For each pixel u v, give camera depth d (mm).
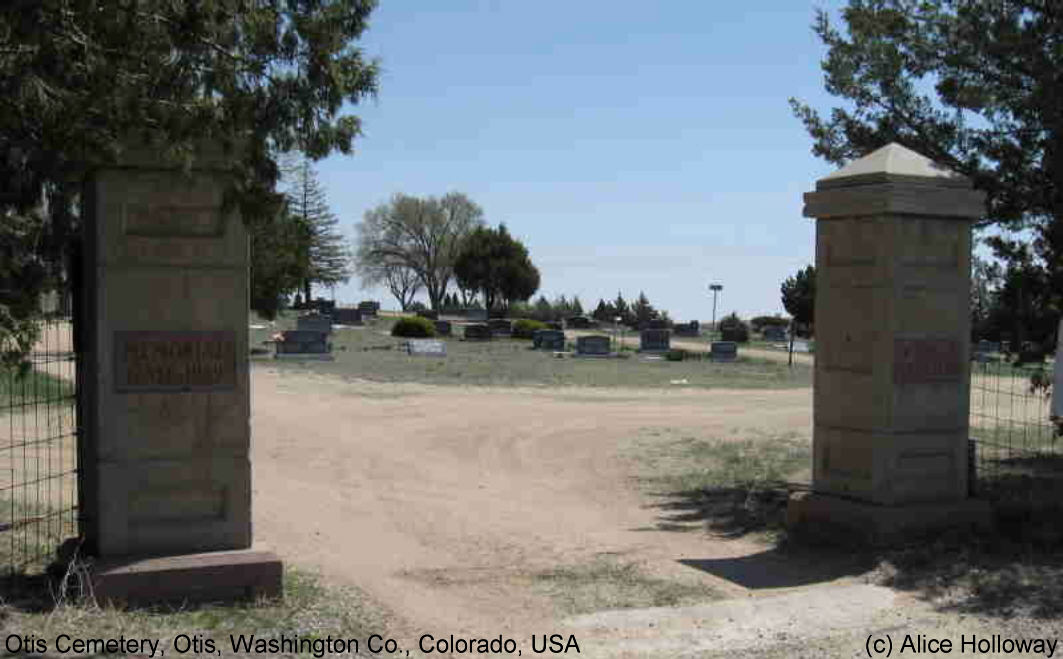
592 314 75500
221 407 6715
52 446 13758
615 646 6156
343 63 6594
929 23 11164
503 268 81500
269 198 6484
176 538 6633
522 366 32188
